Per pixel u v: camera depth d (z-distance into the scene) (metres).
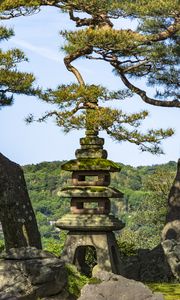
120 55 26.39
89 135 23.03
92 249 26.11
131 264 27.00
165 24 24.56
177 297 19.83
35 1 23.97
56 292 17.23
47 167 89.38
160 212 45.97
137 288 15.03
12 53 22.20
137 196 91.62
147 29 24.84
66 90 23.61
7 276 16.73
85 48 24.53
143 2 23.77
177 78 30.25
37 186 87.88
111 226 22.16
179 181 28.73
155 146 24.31
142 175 99.25
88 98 23.47
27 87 22.48
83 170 22.42
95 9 24.78
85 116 22.97
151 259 27.16
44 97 23.81
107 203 22.55
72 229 22.44
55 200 85.44
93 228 22.11
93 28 25.72
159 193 46.28
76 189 22.34
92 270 22.98
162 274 26.42
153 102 28.28
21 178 22.34
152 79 30.80
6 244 21.94
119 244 29.08
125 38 23.48
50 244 27.94
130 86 28.34
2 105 23.77
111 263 22.19
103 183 22.42
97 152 22.70
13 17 24.66
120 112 23.06
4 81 22.11
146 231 49.88
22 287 16.56
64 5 25.47
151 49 27.70
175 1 23.03
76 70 24.70
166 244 26.72
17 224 21.69
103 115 22.61
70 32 23.59
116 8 23.53
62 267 17.59
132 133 23.70
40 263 17.22
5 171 21.80
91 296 14.79
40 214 84.31
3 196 21.62
